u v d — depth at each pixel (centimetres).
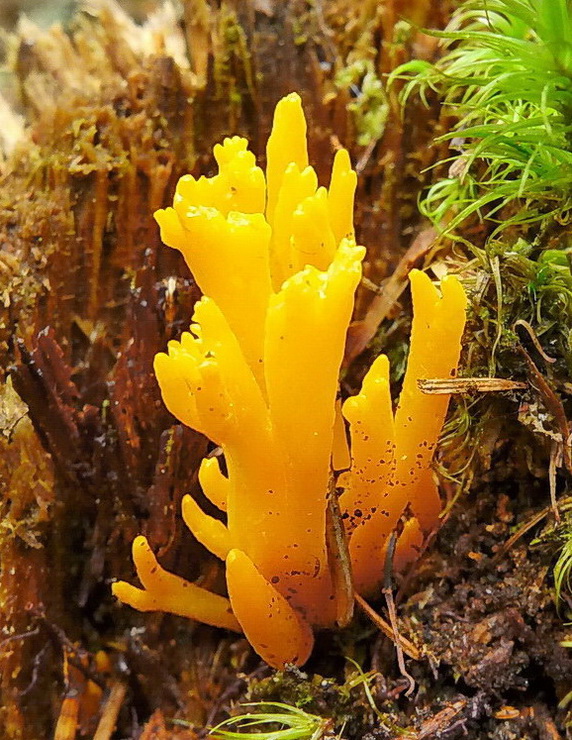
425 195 12
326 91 12
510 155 10
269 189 10
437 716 10
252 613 10
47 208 12
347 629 11
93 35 14
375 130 12
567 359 10
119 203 12
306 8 12
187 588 10
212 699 11
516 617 10
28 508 12
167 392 9
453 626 10
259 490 10
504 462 11
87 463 12
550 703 10
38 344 11
